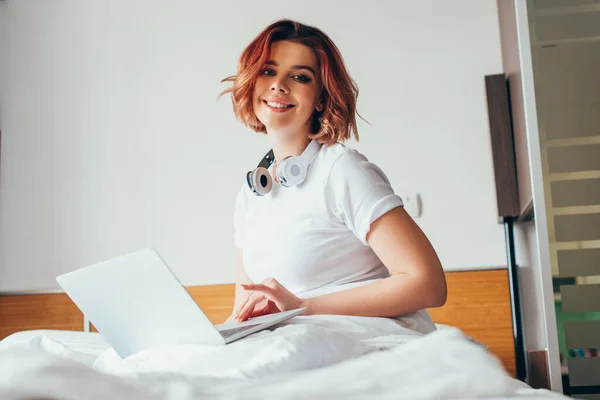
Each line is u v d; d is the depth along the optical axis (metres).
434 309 2.86
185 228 3.18
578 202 2.13
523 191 2.59
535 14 2.26
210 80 3.28
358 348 0.98
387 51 3.13
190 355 0.92
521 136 2.53
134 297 1.07
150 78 3.32
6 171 3.34
